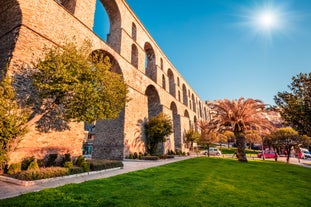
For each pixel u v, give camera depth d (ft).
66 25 42.24
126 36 70.79
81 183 22.81
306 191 25.04
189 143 133.80
